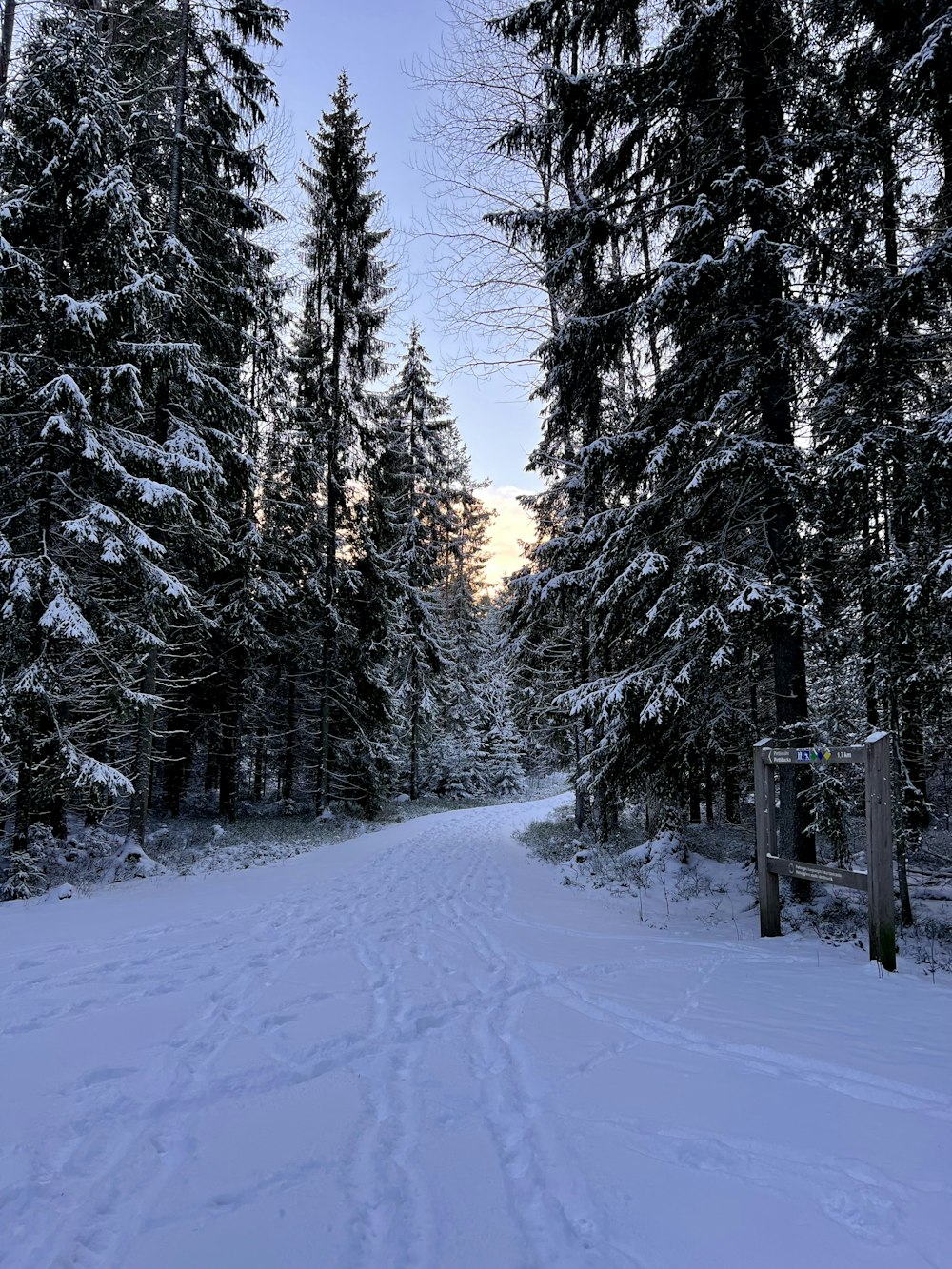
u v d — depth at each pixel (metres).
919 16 6.51
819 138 7.24
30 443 9.24
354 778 20.08
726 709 8.69
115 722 12.16
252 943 6.14
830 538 7.44
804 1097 3.03
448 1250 2.06
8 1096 3.17
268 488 15.65
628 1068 3.38
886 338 6.49
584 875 10.43
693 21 7.70
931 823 10.58
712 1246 2.03
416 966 5.38
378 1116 2.95
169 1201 2.34
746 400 7.96
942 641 6.11
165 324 11.43
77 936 6.43
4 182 9.13
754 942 6.27
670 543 8.88
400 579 19.97
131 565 9.75
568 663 14.59
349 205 18.03
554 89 8.76
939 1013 4.18
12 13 9.72
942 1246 1.99
